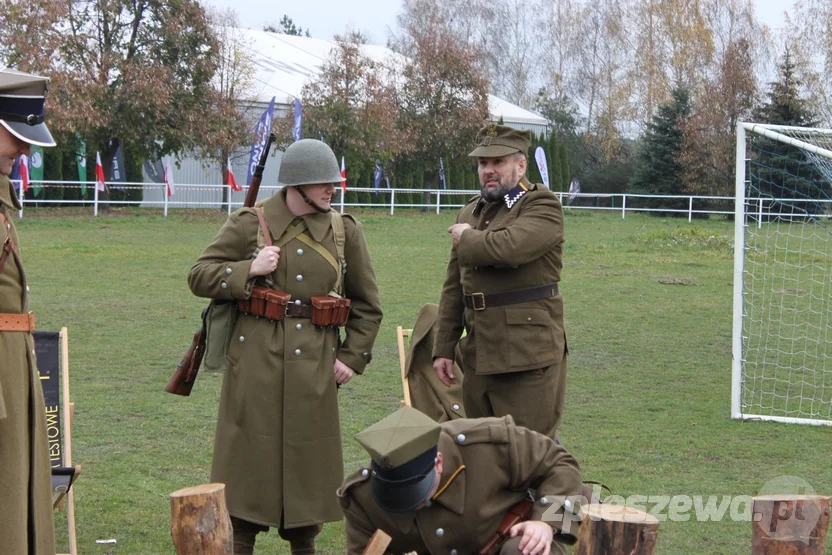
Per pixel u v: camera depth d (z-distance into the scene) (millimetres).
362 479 3662
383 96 36750
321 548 5594
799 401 9484
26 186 28922
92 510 5977
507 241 5328
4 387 4051
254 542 5273
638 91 53812
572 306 14992
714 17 52781
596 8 59062
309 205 5164
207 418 8156
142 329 12016
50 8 29500
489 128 5574
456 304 5820
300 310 5121
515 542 3588
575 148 54500
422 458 3375
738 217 8867
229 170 30922
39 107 4090
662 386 9867
